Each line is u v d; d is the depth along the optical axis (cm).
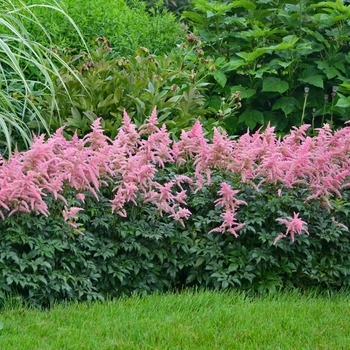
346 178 591
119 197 508
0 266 462
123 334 423
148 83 700
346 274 550
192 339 420
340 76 845
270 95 874
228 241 551
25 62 725
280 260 548
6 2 641
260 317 459
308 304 501
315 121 884
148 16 982
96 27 834
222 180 561
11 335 409
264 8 929
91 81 691
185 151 578
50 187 484
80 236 502
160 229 532
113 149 532
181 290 535
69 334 415
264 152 566
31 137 623
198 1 888
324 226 551
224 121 845
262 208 545
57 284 478
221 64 868
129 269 515
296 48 835
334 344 422
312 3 910
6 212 486
